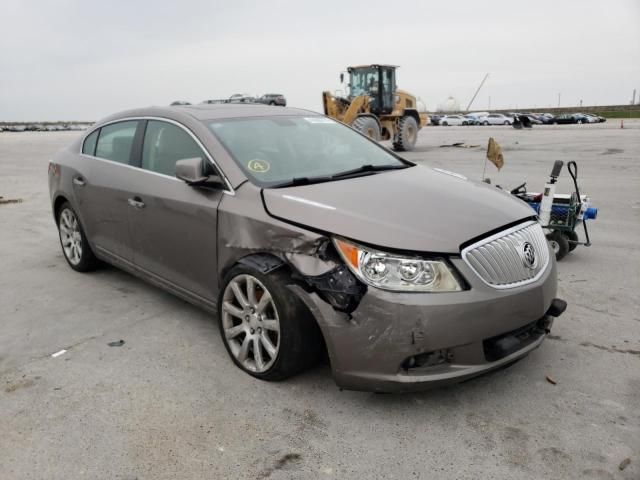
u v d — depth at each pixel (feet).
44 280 17.29
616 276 16.44
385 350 9.05
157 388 10.77
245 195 11.12
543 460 8.46
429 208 10.25
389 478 8.18
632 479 8.00
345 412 9.83
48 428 9.57
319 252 9.68
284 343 10.12
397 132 67.51
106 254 15.89
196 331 13.30
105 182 14.99
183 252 12.56
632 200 28.37
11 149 81.46
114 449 8.97
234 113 13.96
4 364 11.86
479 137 92.58
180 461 8.66
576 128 125.80
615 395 10.13
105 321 13.99
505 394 10.25
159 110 14.33
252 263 10.44
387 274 9.09
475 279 9.24
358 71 67.26
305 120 14.71
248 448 8.93
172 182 12.85
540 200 18.33
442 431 9.23
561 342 12.22
